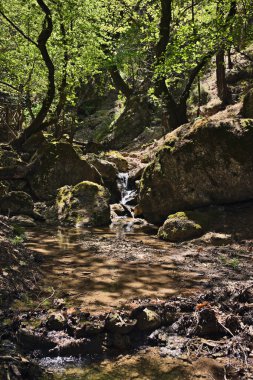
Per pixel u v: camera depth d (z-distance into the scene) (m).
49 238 10.26
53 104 21.06
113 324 5.12
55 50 17.52
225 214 10.71
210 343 5.05
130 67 27.38
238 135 10.55
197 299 6.04
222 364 4.65
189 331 5.30
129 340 5.04
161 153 11.85
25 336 4.94
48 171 14.44
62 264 7.94
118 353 4.89
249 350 4.88
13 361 4.37
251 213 10.52
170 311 5.70
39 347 4.91
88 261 8.20
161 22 17.30
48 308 5.69
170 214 11.77
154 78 17.70
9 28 18.16
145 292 6.39
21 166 14.57
